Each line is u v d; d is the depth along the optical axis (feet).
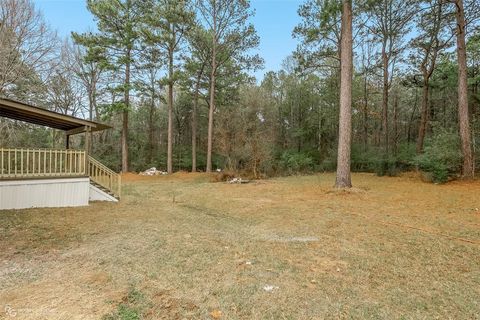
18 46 44.42
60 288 10.03
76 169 28.04
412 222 19.69
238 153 55.21
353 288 10.39
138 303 9.08
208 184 48.14
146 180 55.98
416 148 56.13
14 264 12.33
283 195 33.68
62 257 13.24
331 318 8.43
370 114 77.82
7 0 42.68
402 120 83.51
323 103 82.84
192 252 14.14
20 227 18.33
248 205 28.17
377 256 13.67
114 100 69.41
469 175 35.88
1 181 23.32
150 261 12.83
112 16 59.88
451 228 17.99
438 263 12.74
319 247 15.11
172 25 63.05
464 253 13.88
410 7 48.57
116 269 11.85
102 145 81.71
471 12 39.27
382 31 57.00
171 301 9.25
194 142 75.51
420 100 77.10
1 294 9.53
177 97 95.14
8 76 43.06
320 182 44.37
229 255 13.82
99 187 30.89
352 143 72.13
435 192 30.50
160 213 24.49
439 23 46.16
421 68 54.90
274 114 82.69
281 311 8.79
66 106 68.23
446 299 9.57
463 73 36.58
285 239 16.69
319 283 10.78
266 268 12.22
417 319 8.38
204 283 10.67
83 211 24.27
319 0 54.39
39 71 51.52
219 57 67.67
